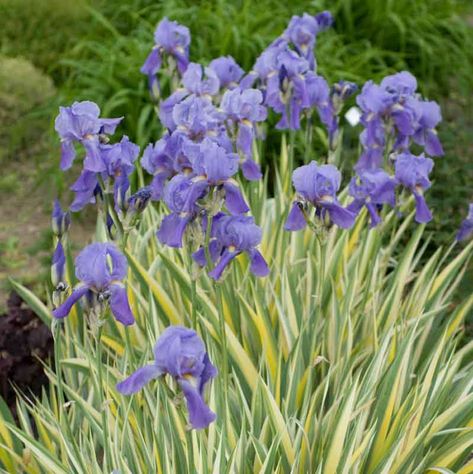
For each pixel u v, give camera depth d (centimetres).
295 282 221
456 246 275
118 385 163
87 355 196
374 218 204
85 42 370
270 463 178
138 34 359
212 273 177
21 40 423
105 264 172
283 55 220
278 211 233
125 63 335
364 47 393
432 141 224
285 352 210
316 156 321
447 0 439
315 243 227
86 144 184
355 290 219
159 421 184
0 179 356
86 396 212
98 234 233
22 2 423
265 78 226
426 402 193
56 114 330
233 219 177
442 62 398
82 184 185
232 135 208
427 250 276
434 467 187
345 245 222
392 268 268
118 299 173
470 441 189
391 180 204
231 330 210
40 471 195
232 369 197
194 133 197
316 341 207
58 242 179
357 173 223
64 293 178
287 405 190
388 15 396
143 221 241
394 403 190
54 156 327
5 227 323
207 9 369
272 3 394
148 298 214
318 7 387
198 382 163
